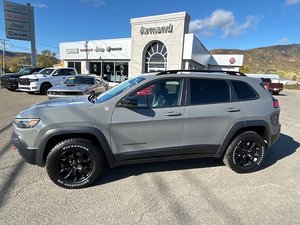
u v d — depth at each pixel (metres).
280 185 3.54
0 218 2.58
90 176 3.29
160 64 21.34
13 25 21.09
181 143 3.59
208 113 3.61
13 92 14.82
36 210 2.75
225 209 2.88
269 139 4.05
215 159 4.51
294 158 4.72
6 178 3.47
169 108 3.46
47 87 13.88
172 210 2.83
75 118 3.15
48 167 3.15
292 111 11.67
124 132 3.32
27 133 3.10
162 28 20.27
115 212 2.77
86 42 25.89
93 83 11.09
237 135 3.88
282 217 2.75
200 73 3.75
